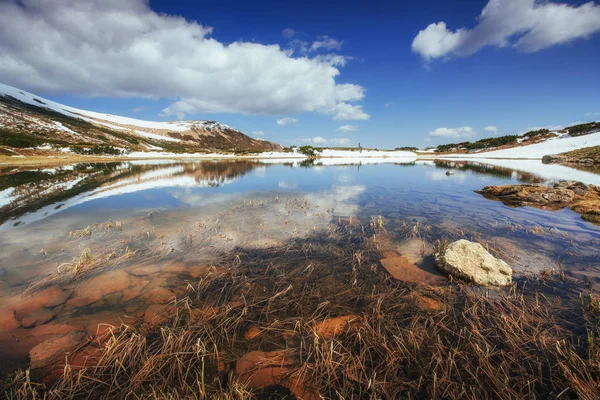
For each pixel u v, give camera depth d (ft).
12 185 50.85
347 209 33.14
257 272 16.71
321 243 21.59
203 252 19.54
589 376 8.68
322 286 15.11
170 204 35.47
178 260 18.24
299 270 16.98
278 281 15.61
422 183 56.70
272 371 9.54
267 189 48.29
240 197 40.63
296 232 24.13
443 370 9.34
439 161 143.64
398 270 16.85
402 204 36.11
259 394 8.71
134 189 47.37
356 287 14.96
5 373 9.27
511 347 10.43
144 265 17.43
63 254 18.94
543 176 69.21
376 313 12.52
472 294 14.11
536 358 9.89
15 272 16.24
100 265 17.25
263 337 11.19
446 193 44.68
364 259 18.57
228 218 28.63
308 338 11.10
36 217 28.76
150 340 10.89
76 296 13.84
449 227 25.98
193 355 10.18
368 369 9.57
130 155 173.99
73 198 38.91
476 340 10.68
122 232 23.82
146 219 28.12
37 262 17.63
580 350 10.07
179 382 9.07
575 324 11.60
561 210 32.73
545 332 11.12
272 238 22.54
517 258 18.71
